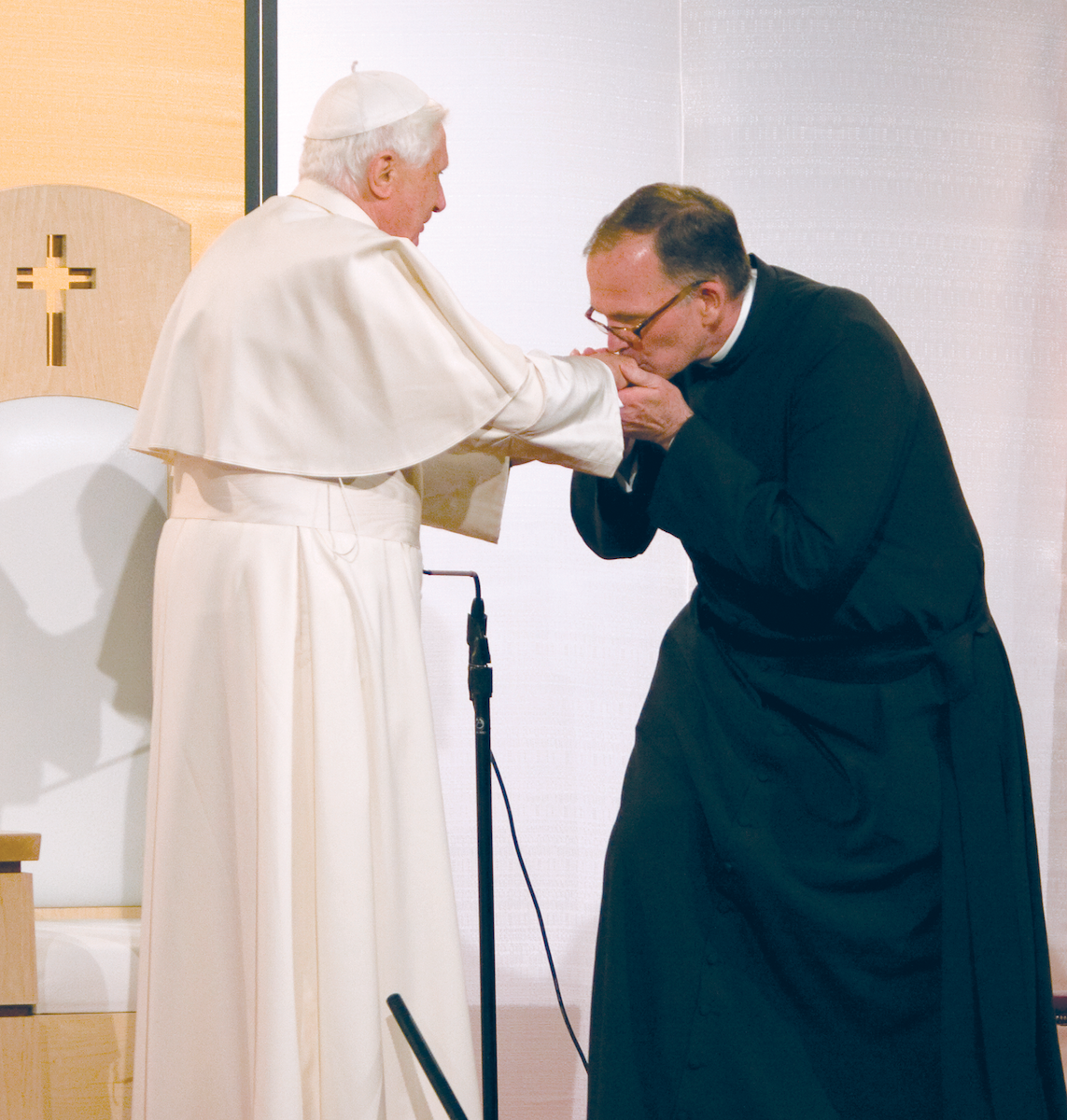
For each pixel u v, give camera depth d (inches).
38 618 70.2
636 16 92.3
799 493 62.5
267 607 55.9
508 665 86.8
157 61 86.7
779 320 67.1
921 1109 60.9
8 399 73.3
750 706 64.6
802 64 93.3
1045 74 95.5
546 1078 83.2
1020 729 65.1
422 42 89.9
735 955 62.6
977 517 92.0
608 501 71.0
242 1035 55.7
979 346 93.1
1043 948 62.9
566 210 90.4
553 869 85.4
